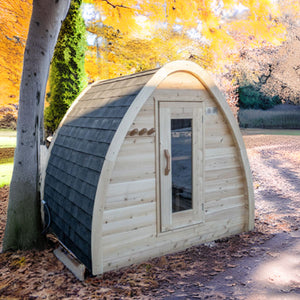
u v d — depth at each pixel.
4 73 16.09
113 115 4.27
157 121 4.34
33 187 4.96
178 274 4.02
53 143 6.00
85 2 18.97
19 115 4.84
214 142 4.96
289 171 10.78
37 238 4.99
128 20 20.09
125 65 20.52
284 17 24.69
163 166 4.43
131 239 4.24
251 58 24.44
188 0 21.44
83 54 11.20
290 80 25.80
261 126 26.95
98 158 4.02
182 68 4.42
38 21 4.61
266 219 6.12
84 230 4.05
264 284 3.74
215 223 5.07
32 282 3.93
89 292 3.66
